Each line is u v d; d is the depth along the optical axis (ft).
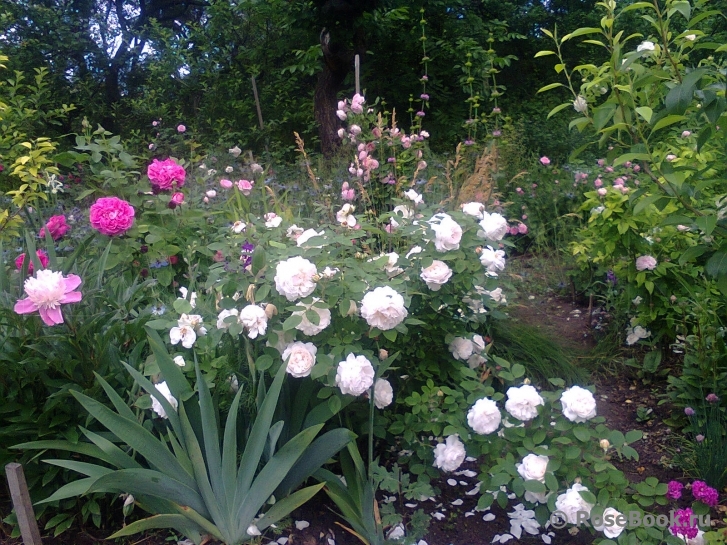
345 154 19.95
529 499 7.59
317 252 7.93
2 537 7.73
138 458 7.97
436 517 8.23
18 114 18.03
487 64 28.84
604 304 13.89
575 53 40.81
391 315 7.43
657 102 8.23
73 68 38.06
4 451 7.68
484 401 7.70
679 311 10.64
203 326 8.05
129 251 11.15
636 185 13.97
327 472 7.88
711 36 23.15
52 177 13.33
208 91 35.32
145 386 7.17
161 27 41.73
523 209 19.61
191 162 17.71
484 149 19.66
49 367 7.79
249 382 7.97
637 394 11.23
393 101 34.60
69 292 7.25
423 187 16.81
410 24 33.55
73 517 7.82
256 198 14.78
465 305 9.30
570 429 7.55
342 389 7.27
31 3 36.32
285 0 30.96
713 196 9.19
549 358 11.69
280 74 35.86
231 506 7.07
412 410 8.43
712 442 8.40
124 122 34.42
